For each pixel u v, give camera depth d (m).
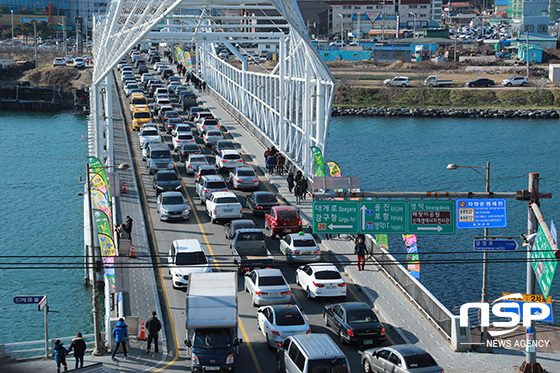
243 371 26.19
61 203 65.00
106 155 53.53
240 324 30.70
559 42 186.88
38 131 113.56
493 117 122.31
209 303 26.16
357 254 36.75
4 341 36.56
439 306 29.47
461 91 133.88
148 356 28.05
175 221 45.97
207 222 45.91
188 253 35.31
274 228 42.03
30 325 38.59
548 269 23.61
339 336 29.16
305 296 33.94
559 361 26.81
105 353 28.92
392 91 136.25
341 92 138.62
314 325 30.45
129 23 49.81
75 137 106.00
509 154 89.19
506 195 25.84
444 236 53.25
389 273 35.91
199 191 50.66
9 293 43.06
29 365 28.73
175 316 31.55
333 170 46.75
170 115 77.88
